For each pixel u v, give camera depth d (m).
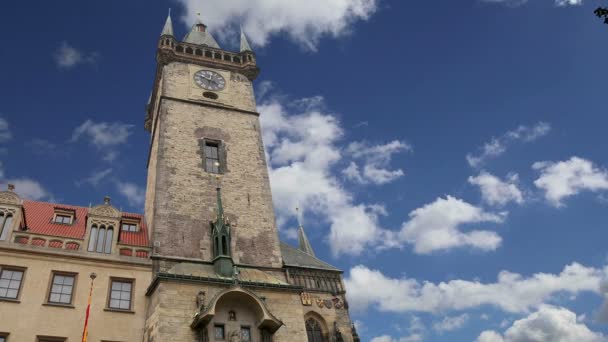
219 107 55.00
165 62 58.22
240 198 47.28
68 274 36.56
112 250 39.28
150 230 43.41
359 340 44.84
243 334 35.62
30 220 42.03
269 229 45.97
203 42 66.06
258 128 54.94
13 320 33.00
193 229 43.12
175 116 51.97
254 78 61.75
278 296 39.06
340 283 47.75
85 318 34.75
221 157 50.16
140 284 37.94
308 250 57.97
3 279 34.72
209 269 40.12
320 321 44.59
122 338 34.91
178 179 46.38
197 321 34.16
